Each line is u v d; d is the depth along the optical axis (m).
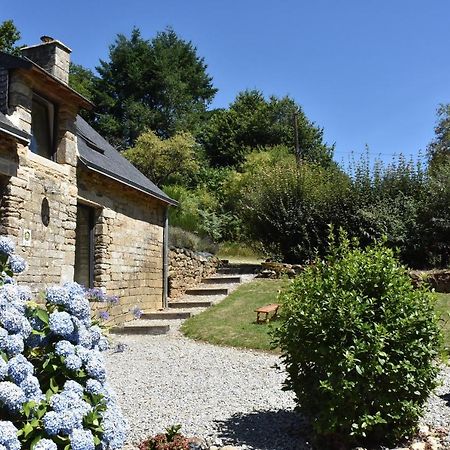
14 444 2.38
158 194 13.45
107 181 11.23
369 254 4.96
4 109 8.25
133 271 12.57
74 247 9.80
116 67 39.16
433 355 4.55
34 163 8.65
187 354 8.86
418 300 4.60
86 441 2.64
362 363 4.27
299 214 16.55
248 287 14.75
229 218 26.59
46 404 2.70
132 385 6.75
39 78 8.67
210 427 4.99
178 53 42.34
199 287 15.40
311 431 4.83
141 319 12.47
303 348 4.55
